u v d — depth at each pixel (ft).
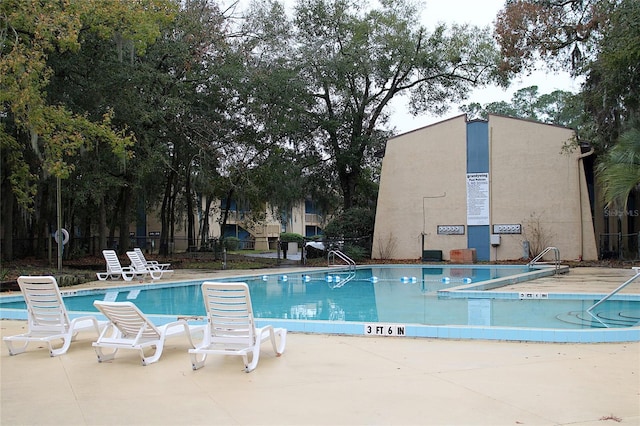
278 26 82.48
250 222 136.26
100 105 63.00
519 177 79.77
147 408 14.35
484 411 13.62
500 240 80.02
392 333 24.44
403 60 90.22
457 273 66.28
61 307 21.91
